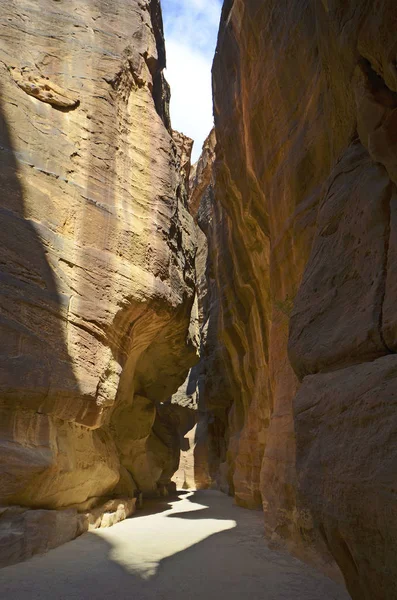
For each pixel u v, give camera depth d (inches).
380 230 153.6
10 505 254.2
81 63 409.4
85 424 331.9
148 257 406.6
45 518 264.1
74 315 330.0
